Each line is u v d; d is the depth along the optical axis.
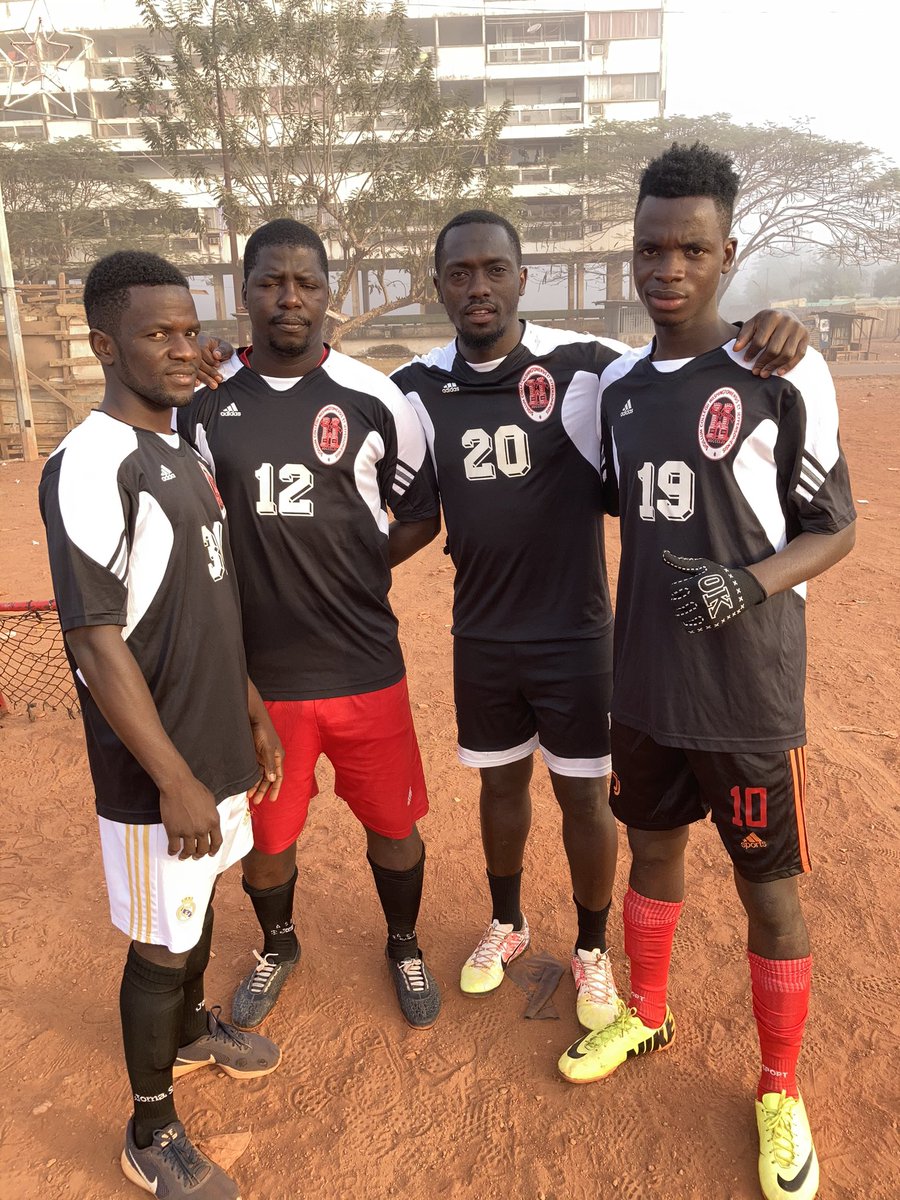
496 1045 2.82
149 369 2.04
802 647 2.29
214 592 2.18
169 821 2.00
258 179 25.50
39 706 5.66
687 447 2.18
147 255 2.06
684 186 2.10
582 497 2.77
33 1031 2.93
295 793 2.80
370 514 2.67
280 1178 2.37
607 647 2.85
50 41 47.72
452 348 2.94
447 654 6.30
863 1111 2.51
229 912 3.58
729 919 3.41
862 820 4.04
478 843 4.00
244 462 2.55
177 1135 2.35
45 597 7.71
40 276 42.84
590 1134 2.47
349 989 3.10
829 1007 2.90
